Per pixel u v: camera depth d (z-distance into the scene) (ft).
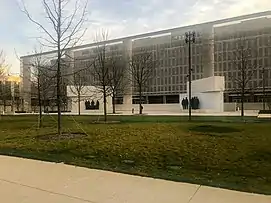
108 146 34.12
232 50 220.84
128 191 16.46
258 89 203.31
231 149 31.71
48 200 15.08
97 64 189.16
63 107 162.71
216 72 228.02
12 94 226.58
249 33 217.77
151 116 106.32
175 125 62.18
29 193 16.25
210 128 54.39
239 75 195.00
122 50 231.91
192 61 240.94
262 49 212.23
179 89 245.86
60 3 39.91
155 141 37.93
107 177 19.48
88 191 16.53
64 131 51.88
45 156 27.48
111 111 164.55
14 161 24.93
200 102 139.54
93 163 24.45
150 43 253.65
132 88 223.92
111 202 14.75
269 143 35.68
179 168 23.57
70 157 27.55
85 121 81.87
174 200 14.93
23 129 59.72
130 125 64.34
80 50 194.90
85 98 153.17
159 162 25.88
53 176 19.86
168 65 251.60
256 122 69.67
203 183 18.11
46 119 97.25
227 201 14.71
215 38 231.30
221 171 22.65
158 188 16.97
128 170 21.68
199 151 30.68
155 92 256.52
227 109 174.60
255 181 19.61
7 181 18.69
